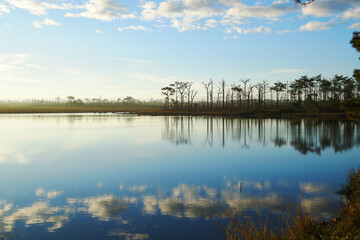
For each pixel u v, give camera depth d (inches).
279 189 446.3
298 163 671.1
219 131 1537.9
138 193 440.5
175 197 416.5
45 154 836.0
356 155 772.0
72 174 579.2
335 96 3262.8
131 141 1154.7
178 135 1365.7
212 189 456.4
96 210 364.8
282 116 3019.2
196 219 327.3
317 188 446.0
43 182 517.0
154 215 342.6
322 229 247.6
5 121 2593.5
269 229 281.1
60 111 6122.1
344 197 391.5
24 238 283.6
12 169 632.4
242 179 522.9
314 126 1739.7
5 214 351.6
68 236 287.9
